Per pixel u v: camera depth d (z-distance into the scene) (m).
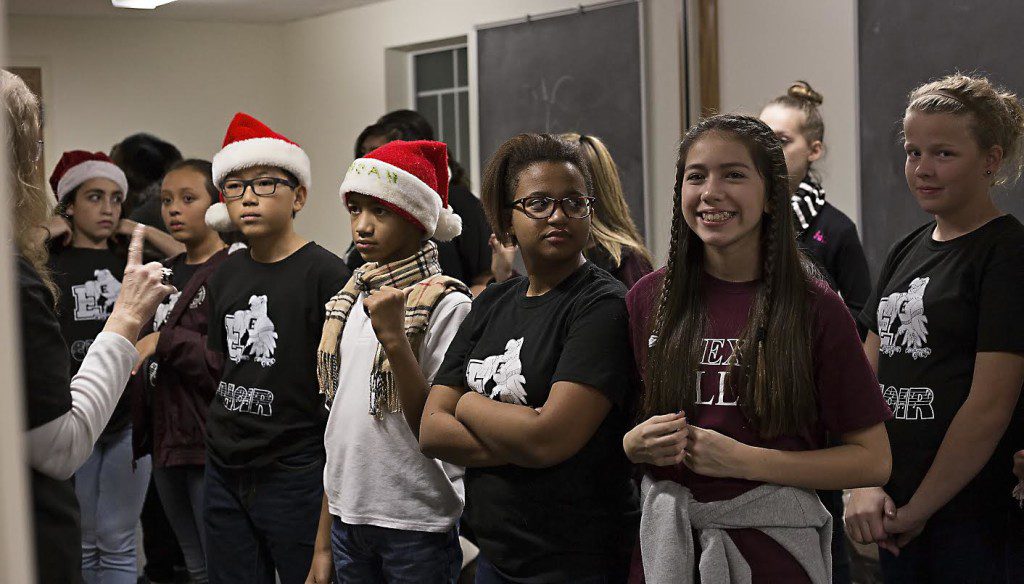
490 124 3.36
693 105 3.28
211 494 2.04
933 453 1.57
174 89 2.75
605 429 1.39
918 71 2.74
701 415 1.26
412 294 1.77
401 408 1.70
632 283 2.05
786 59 3.08
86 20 2.62
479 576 1.46
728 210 1.25
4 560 0.37
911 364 1.61
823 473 1.22
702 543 1.24
